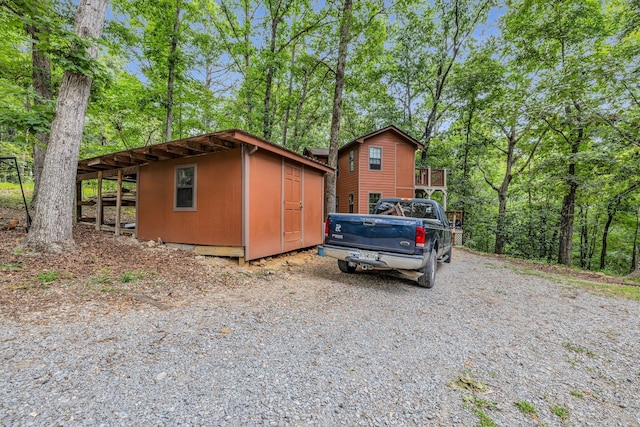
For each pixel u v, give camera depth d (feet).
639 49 24.84
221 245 18.85
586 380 7.18
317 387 6.36
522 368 7.67
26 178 64.49
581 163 33.83
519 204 58.70
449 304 13.12
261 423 5.15
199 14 43.42
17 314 9.23
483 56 48.70
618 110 27.66
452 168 58.44
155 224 22.59
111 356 7.22
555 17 37.47
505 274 21.27
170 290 12.87
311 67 48.93
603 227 45.88
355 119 76.74
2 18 16.67
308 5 45.03
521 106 31.22
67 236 16.84
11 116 16.90
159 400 5.65
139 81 37.93
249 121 49.67
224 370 6.87
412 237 14.24
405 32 57.57
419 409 5.78
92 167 26.40
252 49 46.62
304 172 25.13
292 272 18.26
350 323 10.30
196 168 20.10
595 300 14.64
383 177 50.55
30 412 5.08
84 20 17.01
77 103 17.13
